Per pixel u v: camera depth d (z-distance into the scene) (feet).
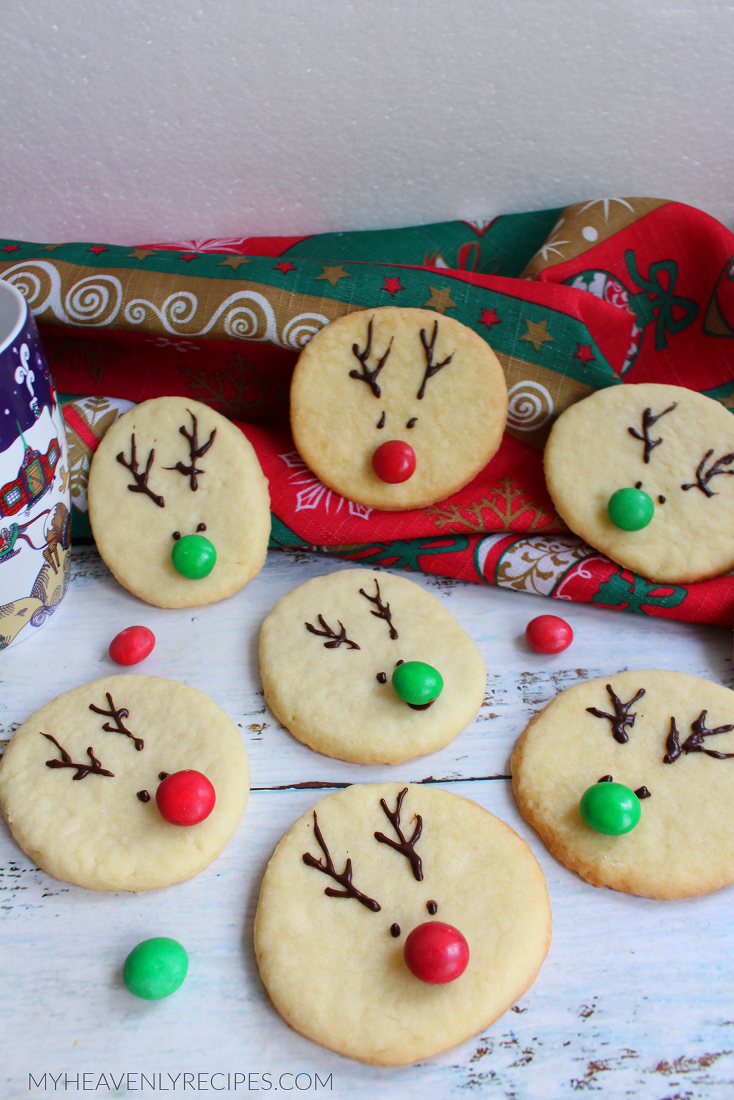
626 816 0.82
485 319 1.05
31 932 0.82
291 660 0.95
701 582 0.99
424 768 0.90
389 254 1.18
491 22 1.04
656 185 1.18
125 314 1.06
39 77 1.05
